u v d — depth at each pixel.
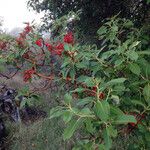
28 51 3.52
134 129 2.78
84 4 7.53
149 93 2.64
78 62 3.02
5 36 3.54
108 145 1.98
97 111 1.96
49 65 3.48
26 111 9.71
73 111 2.04
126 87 2.85
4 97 9.18
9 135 8.30
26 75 3.39
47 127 8.34
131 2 6.97
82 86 3.09
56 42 3.62
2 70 3.43
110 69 2.96
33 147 7.44
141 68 2.83
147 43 3.87
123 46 2.77
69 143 6.90
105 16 7.54
